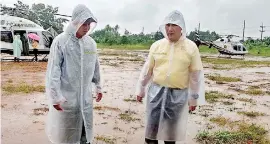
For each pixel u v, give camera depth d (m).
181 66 4.18
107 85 11.89
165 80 4.20
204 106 8.75
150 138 4.42
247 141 5.75
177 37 4.14
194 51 4.19
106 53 36.72
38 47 20.55
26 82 11.68
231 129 6.59
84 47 3.99
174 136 4.39
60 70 3.97
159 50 4.27
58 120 4.08
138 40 67.88
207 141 5.68
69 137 4.13
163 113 4.28
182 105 4.28
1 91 9.74
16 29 20.61
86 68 4.04
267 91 12.07
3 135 5.67
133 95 10.02
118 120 6.93
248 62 30.55
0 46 20.77
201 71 4.27
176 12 4.08
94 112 7.52
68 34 3.95
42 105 8.10
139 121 6.94
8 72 14.53
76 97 4.04
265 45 64.88
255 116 7.93
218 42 39.56
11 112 7.30
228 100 9.90
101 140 5.53
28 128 6.11
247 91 11.86
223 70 21.02
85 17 3.82
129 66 20.27
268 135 6.29
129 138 5.77
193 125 6.78
